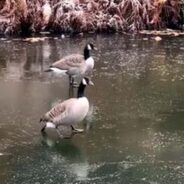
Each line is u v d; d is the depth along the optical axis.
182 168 9.99
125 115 12.69
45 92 14.41
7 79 15.65
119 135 11.48
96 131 11.69
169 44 21.30
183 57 18.80
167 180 9.55
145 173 9.80
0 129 11.70
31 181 9.49
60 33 23.94
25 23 23.64
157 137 11.40
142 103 13.58
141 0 25.30
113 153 10.61
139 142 11.12
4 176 9.65
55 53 19.17
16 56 18.62
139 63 17.83
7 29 23.03
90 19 24.48
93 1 24.92
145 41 22.05
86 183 9.44
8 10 23.34
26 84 15.17
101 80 15.62
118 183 9.45
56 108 11.38
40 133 11.52
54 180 9.55
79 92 11.26
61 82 15.53
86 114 12.09
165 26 25.91
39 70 16.77
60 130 11.69
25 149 10.77
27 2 23.88
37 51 19.52
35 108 13.00
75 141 11.16
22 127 11.82
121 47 20.59
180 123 12.22
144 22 25.27
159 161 10.27
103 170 9.94
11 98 13.79
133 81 15.59
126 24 24.83
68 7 24.19
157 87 15.00
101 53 19.38
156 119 12.46
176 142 11.15
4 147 10.83
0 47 20.20
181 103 13.62
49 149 10.77
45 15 23.86
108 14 24.84
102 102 13.59
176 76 16.20
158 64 17.70
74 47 20.42
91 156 10.49
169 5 26.00
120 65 17.52
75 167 10.05
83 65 15.27
